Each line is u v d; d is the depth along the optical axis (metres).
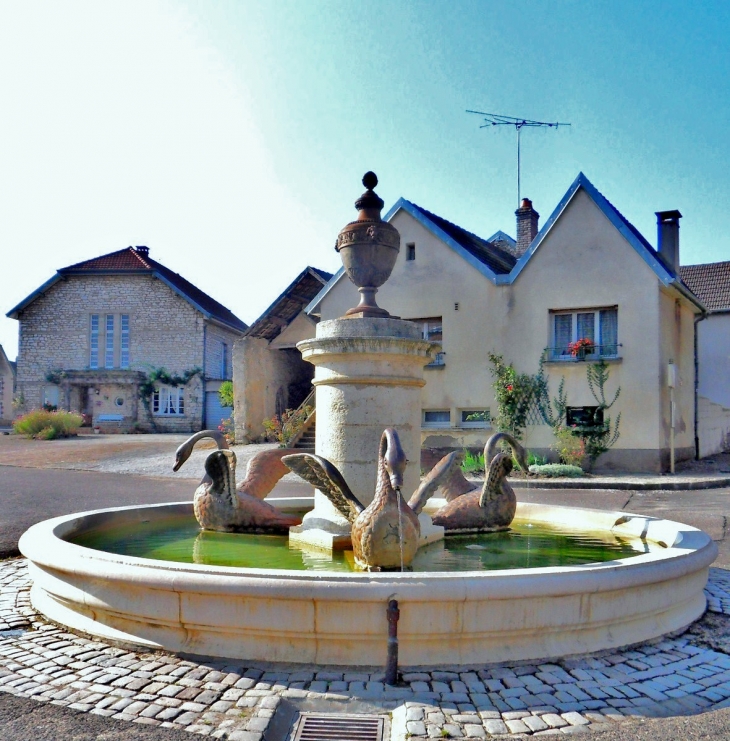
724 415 24.98
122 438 28.58
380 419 5.93
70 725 3.27
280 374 27.20
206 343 34.19
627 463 17.72
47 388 34.66
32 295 34.59
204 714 3.38
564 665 4.05
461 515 6.55
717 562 7.48
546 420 18.64
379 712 3.46
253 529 6.42
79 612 4.63
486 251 22.61
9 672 3.90
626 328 17.88
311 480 5.80
